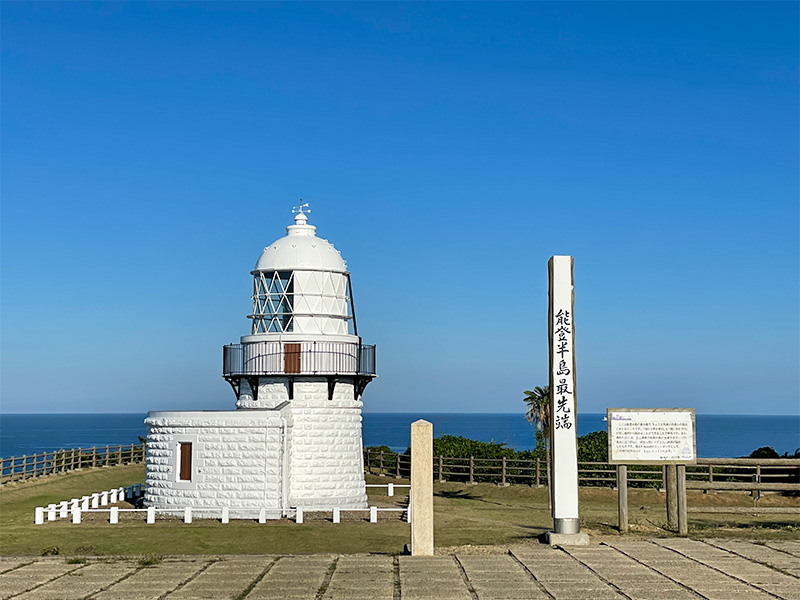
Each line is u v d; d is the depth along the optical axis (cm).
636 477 3856
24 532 2664
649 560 1725
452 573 1627
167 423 3155
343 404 3397
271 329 3434
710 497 3472
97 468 5069
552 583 1534
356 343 3428
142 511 3136
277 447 3059
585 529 2153
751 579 1555
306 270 3428
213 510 3045
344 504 3341
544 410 3828
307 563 1747
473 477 4206
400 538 2517
